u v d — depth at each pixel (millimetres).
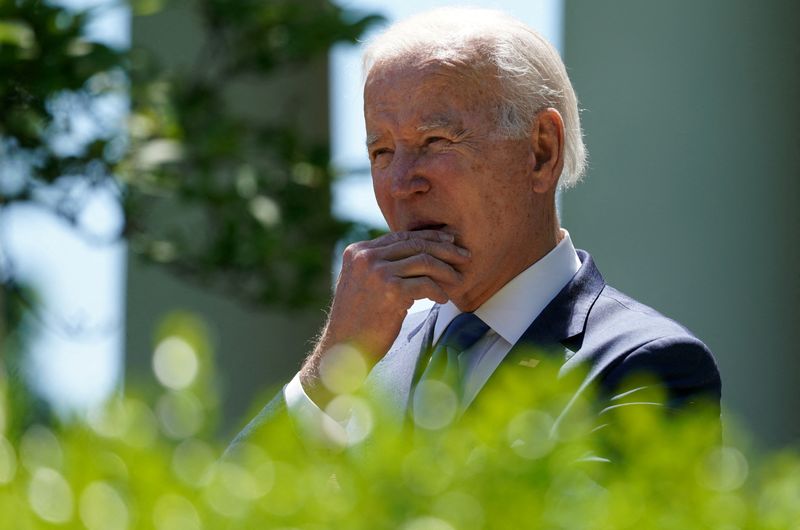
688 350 7691
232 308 24250
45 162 16844
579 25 19750
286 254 17953
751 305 19328
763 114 19359
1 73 15945
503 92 8266
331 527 3361
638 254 19594
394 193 8188
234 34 19141
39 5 16062
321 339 7863
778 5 19344
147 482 3400
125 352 23484
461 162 8133
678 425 3936
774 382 19188
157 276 23672
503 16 8578
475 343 8312
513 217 8266
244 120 18984
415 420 3830
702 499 3623
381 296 7801
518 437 3654
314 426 3992
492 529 3387
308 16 19125
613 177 19672
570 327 8039
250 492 3422
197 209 20328
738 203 19406
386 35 8547
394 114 8242
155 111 17422
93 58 16062
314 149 19000
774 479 3768
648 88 19594
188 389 3602
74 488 3352
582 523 3436
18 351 16344
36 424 3734
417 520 3346
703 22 19422
